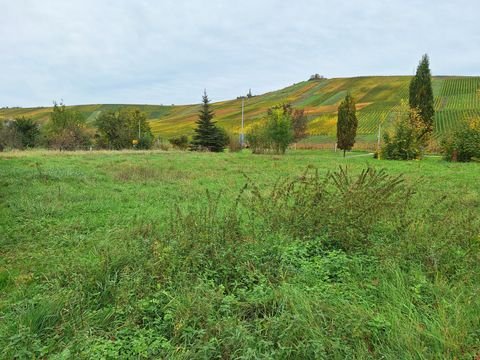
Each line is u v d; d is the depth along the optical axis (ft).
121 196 28.73
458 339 8.67
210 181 37.76
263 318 9.77
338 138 108.58
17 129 108.47
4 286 12.95
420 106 83.15
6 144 96.48
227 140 132.16
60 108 138.31
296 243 14.37
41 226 20.15
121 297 10.65
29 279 13.25
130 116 146.61
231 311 9.91
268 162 63.16
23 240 17.94
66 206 24.86
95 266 12.78
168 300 10.61
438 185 32.76
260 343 8.50
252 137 107.65
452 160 69.00
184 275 11.58
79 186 33.30
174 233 14.79
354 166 55.11
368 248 14.21
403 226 15.10
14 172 38.19
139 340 8.76
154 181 36.96
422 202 22.85
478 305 10.05
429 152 104.06
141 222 19.36
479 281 11.69
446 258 13.03
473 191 29.19
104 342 8.78
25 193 28.19
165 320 9.72
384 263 12.80
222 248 13.24
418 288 10.94
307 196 17.25
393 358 8.17
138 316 9.98
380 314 9.65
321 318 9.38
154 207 25.09
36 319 9.85
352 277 12.17
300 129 141.18
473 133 67.72
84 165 51.11
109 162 57.16
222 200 26.66
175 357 8.20
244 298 10.78
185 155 81.35
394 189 18.38
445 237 14.43
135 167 47.91
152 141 135.95
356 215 15.29
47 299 10.71
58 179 35.68
